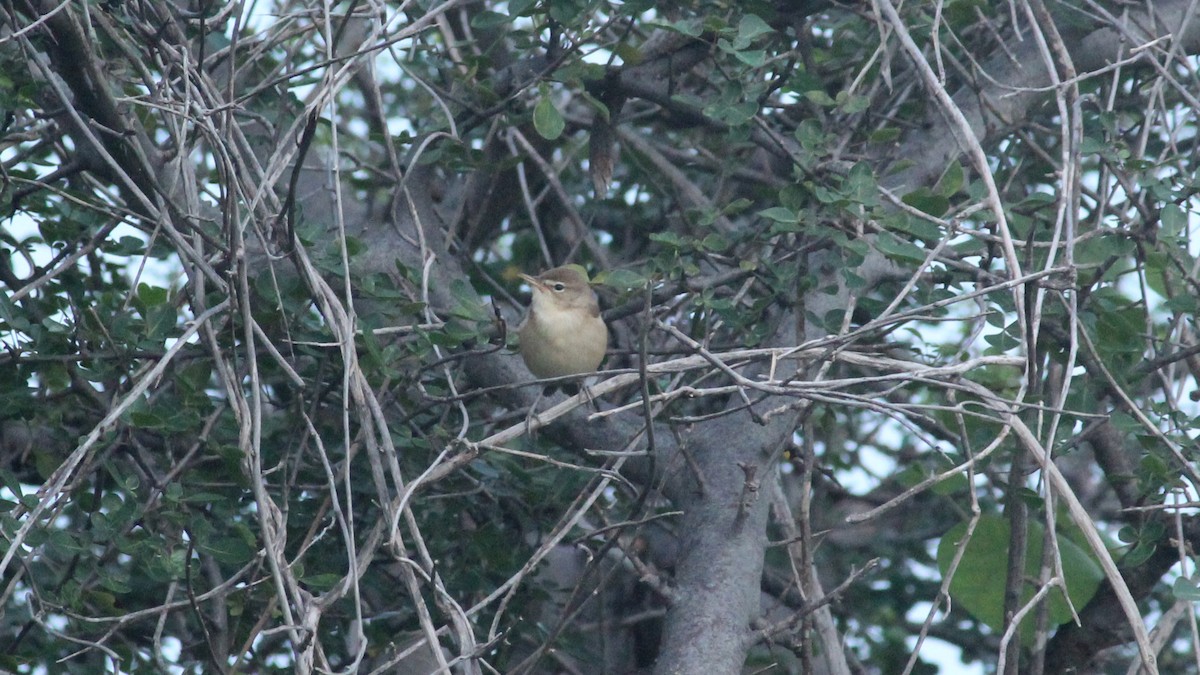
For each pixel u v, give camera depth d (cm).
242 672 944
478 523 1112
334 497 705
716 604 845
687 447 958
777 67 1059
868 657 1382
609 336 1291
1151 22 1003
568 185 1429
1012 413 725
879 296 1187
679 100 1027
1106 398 1059
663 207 1373
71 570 870
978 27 1100
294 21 1129
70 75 866
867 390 1120
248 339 722
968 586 1064
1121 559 1029
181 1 1166
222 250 784
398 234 1040
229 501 945
